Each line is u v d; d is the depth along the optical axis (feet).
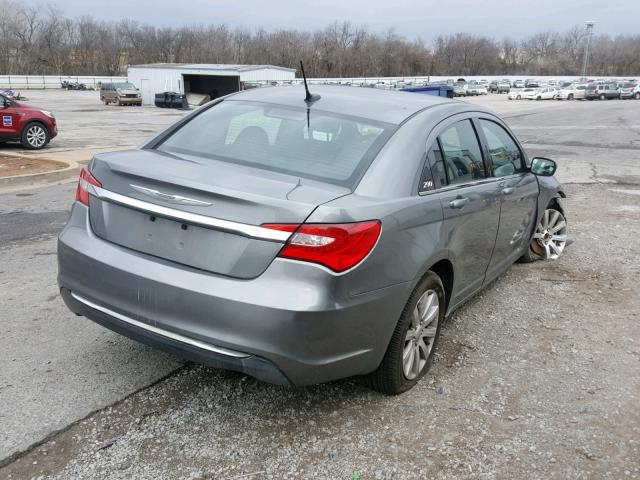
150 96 182.39
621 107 142.41
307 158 10.51
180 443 9.46
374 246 9.09
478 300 16.16
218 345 8.82
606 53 460.55
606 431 10.16
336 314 8.73
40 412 10.13
